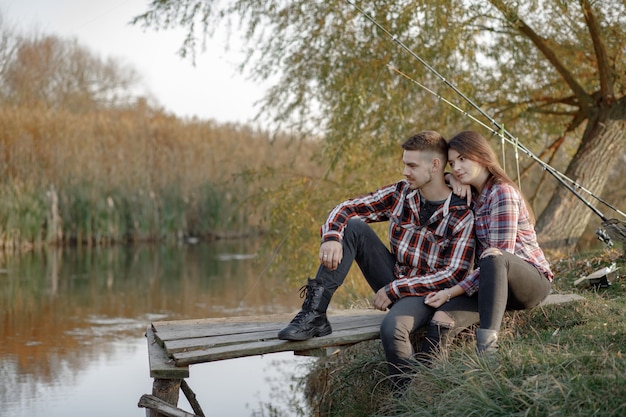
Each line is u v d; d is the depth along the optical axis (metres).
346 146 7.23
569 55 8.16
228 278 11.02
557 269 5.72
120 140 17.12
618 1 7.62
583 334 3.67
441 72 7.10
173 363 3.40
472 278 3.56
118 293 9.60
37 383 5.49
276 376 5.75
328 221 3.69
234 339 3.60
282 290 7.93
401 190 3.76
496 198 3.58
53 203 15.19
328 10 7.08
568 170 7.65
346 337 3.56
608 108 7.72
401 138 7.38
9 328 7.40
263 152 17.28
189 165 17.45
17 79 24.64
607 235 4.58
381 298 3.65
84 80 29.83
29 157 15.63
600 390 2.76
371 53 7.12
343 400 4.06
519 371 3.09
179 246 15.63
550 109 8.71
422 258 3.70
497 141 7.80
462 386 3.02
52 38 26.67
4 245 14.40
